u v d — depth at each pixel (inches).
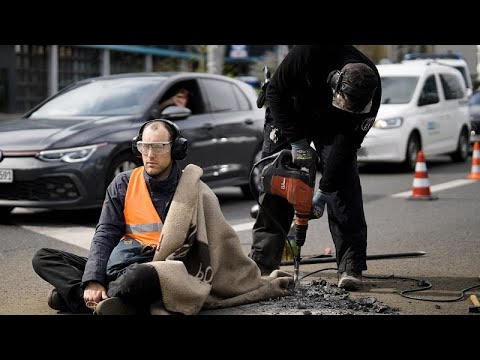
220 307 275.4
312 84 291.6
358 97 274.5
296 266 305.0
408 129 806.5
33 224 488.1
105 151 481.4
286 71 291.9
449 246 416.5
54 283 272.7
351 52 291.1
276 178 297.3
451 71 920.9
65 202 472.4
